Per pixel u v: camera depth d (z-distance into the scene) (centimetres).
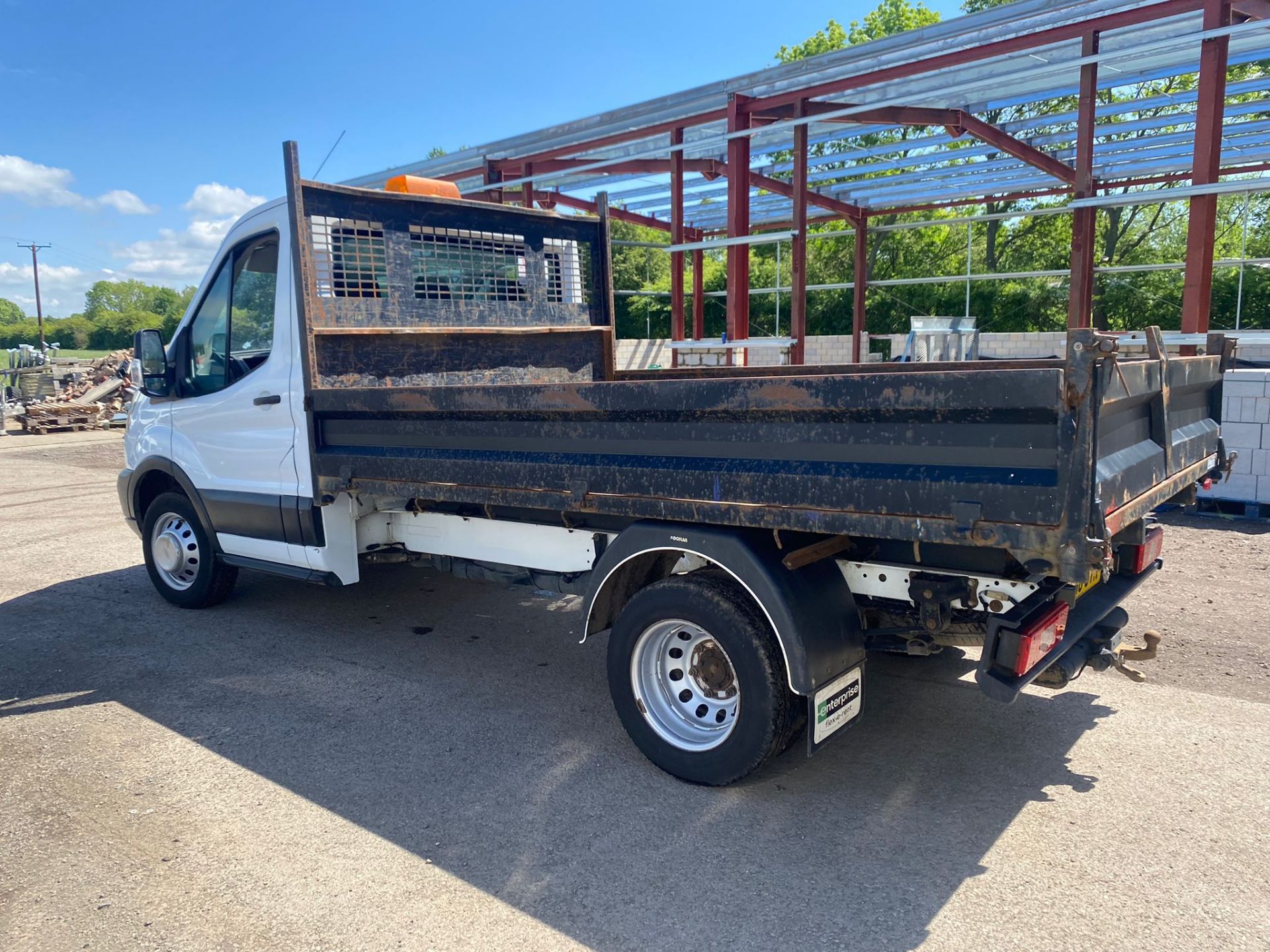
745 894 285
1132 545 383
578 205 1659
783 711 329
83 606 647
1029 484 253
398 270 529
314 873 302
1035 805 338
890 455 284
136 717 440
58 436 2100
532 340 605
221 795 359
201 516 584
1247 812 329
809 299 2984
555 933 268
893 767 371
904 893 283
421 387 419
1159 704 428
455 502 481
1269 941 256
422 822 335
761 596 319
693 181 1505
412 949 262
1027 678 282
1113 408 278
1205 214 769
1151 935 260
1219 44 730
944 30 832
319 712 443
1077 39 797
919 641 358
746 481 314
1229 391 814
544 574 449
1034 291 2597
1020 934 262
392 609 622
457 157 1320
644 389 337
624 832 324
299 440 500
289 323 498
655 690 372
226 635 569
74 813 346
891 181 1491
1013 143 1199
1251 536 749
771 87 988
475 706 448
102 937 270
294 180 469
